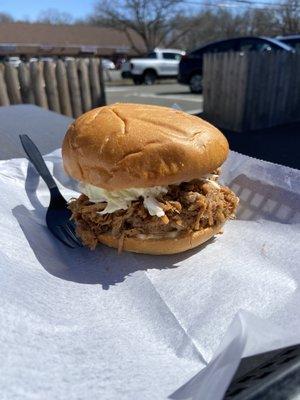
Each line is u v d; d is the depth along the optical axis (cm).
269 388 10
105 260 19
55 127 35
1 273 14
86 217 20
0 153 28
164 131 18
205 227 20
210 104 107
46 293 15
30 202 23
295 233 19
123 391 10
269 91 97
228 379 9
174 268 18
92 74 95
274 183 21
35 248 18
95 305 15
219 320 15
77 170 20
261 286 16
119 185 18
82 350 12
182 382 11
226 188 22
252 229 21
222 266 18
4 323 12
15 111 42
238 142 85
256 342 10
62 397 10
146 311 15
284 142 82
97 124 19
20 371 10
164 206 19
